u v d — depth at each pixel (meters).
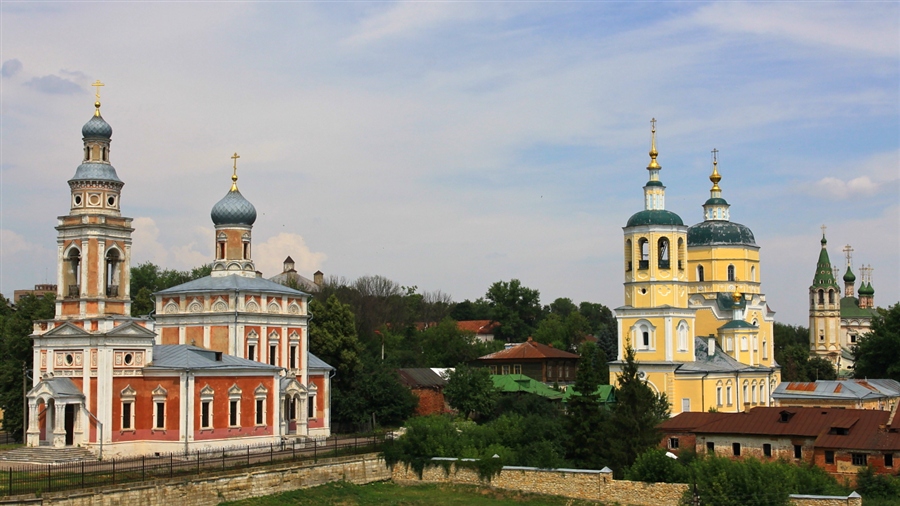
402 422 127.56
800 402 124.25
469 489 92.38
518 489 90.62
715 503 79.06
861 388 126.62
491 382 129.12
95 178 95.31
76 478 77.38
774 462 86.62
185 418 92.69
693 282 154.25
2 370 113.06
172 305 110.12
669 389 130.62
